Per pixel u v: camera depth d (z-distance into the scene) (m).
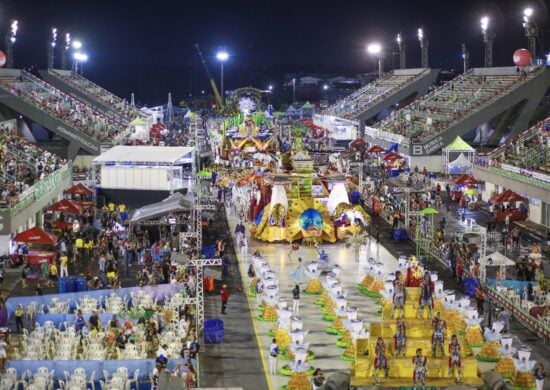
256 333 54.94
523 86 127.06
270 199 85.75
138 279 64.44
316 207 84.50
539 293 58.94
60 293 60.62
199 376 47.00
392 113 159.38
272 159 95.06
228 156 120.94
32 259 65.56
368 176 118.75
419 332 44.97
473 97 137.38
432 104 146.50
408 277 47.75
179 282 60.75
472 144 134.25
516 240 77.94
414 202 92.12
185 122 197.88
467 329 52.53
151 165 92.75
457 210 96.56
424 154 122.69
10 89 123.31
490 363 49.12
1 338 50.38
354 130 155.25
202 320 53.22
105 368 45.69
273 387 45.56
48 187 82.69
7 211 68.75
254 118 130.25
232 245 82.50
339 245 82.56
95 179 97.94
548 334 52.09
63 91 161.75
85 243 75.19
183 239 70.19
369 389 41.94
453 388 41.69
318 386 43.72
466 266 67.69
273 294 57.88
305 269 68.06
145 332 51.69
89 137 122.75
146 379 45.59
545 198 84.31
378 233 80.69
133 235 76.44
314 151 116.19
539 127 107.06
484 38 153.12
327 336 54.19
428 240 78.88
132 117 159.12
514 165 96.44
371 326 45.50
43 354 49.44
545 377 46.47
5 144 92.69
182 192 93.69
